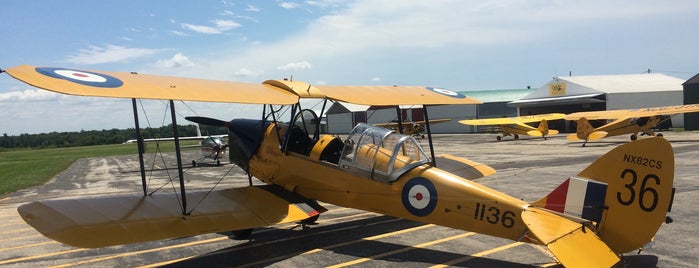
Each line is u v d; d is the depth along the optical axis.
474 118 59.00
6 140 102.88
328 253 6.62
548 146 27.34
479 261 6.02
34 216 5.52
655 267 5.47
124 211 5.93
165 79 6.32
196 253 6.85
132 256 6.80
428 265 5.93
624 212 4.94
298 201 7.07
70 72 5.47
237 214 6.32
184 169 22.42
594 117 31.50
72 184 17.98
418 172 6.30
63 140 96.56
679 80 53.69
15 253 7.27
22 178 21.28
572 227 4.98
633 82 51.34
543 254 6.23
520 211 5.46
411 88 9.37
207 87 6.42
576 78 52.56
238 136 8.64
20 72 4.89
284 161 7.62
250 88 7.01
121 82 5.59
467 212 5.84
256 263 6.27
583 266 4.27
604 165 5.07
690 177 12.57
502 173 15.18
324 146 7.26
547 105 51.34
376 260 6.21
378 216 9.07
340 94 7.80
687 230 7.19
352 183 6.81
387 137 6.65
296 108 7.57
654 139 4.76
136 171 22.89
